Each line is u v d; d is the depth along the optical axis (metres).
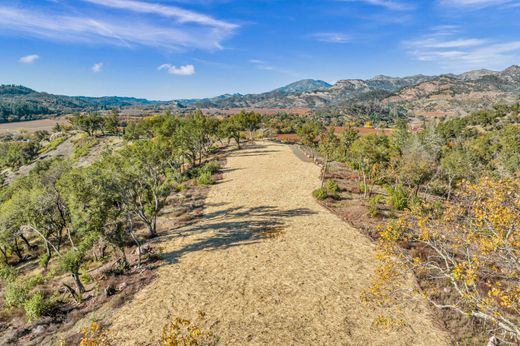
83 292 19.02
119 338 14.34
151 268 21.03
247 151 75.88
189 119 80.81
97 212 19.30
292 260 21.27
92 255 26.12
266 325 14.77
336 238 24.77
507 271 9.93
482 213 9.74
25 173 95.50
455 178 35.22
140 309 16.48
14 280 20.53
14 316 17.91
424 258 18.86
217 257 22.14
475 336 13.20
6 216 25.81
